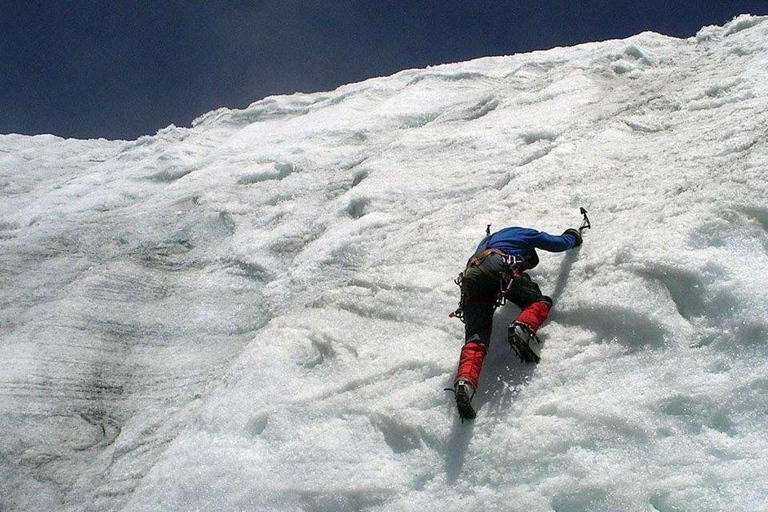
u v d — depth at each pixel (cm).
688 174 607
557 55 1379
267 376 556
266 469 470
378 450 464
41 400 620
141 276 845
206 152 1344
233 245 891
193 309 772
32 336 709
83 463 558
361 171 976
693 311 462
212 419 529
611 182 665
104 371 674
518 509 396
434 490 427
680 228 514
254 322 723
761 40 962
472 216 688
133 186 1216
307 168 1090
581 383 448
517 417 444
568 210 634
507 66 1462
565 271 538
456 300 559
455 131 1031
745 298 446
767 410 398
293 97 1556
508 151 889
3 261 909
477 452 434
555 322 498
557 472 405
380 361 524
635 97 925
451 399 473
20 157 1583
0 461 551
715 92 827
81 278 827
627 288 486
